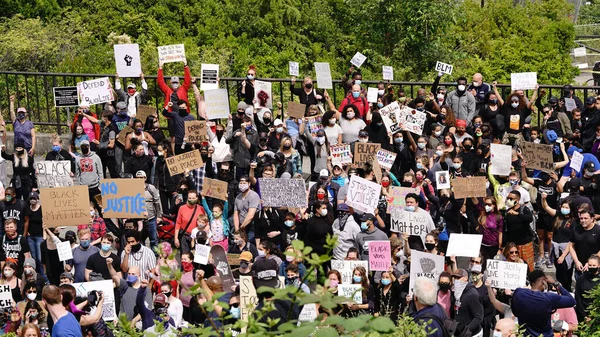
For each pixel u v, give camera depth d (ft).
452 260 50.49
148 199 60.08
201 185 61.98
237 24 106.93
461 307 46.29
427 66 102.63
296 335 21.25
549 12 129.70
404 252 54.13
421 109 67.10
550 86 68.54
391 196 55.42
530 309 39.24
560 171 64.54
